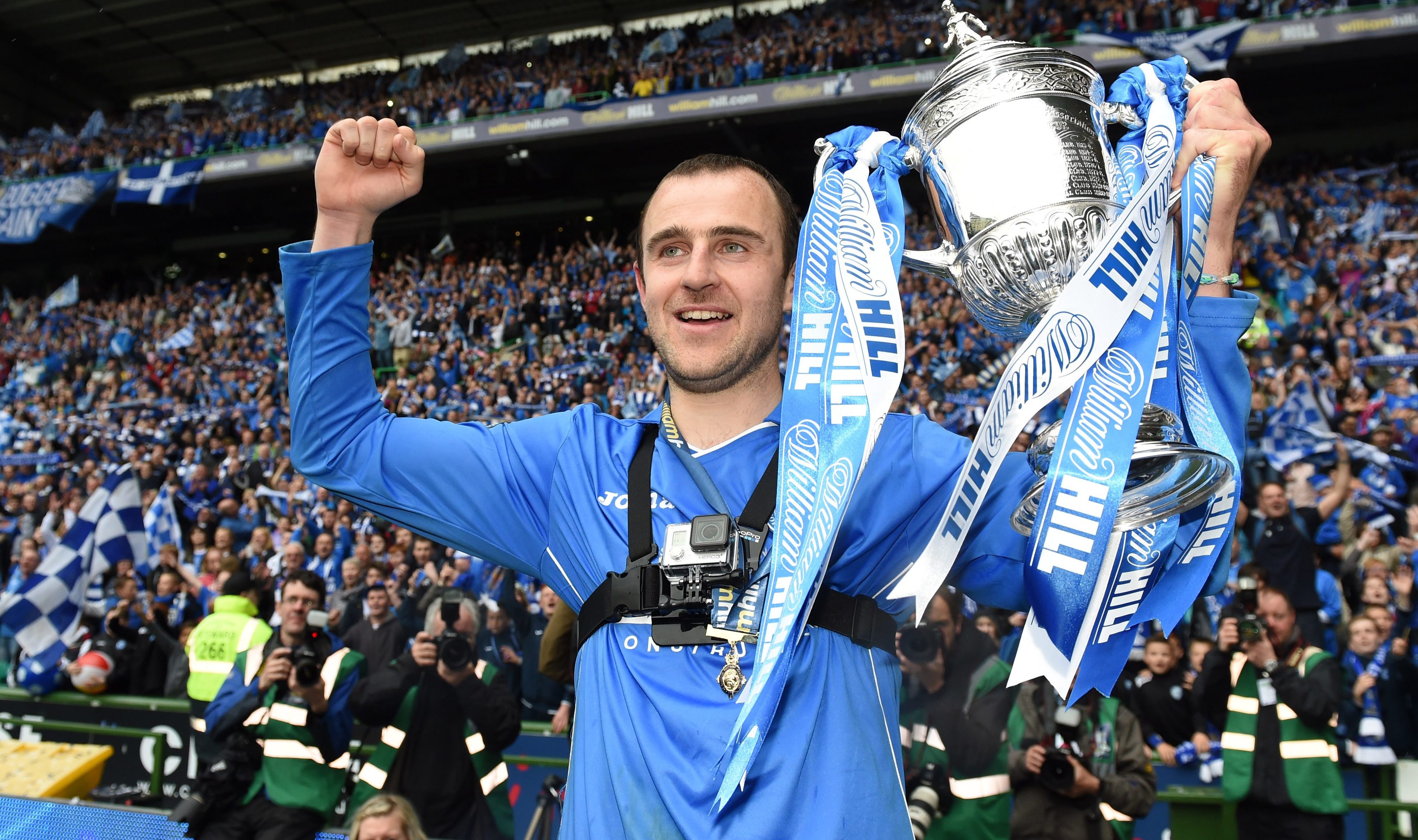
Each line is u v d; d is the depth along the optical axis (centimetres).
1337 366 985
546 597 665
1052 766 321
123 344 1828
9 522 1180
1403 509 740
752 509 103
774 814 90
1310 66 1647
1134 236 96
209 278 2350
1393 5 1392
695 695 96
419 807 381
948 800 330
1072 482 93
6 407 1741
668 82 1808
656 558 103
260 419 1483
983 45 107
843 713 97
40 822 331
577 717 104
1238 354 104
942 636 336
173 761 538
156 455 1316
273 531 1071
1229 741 384
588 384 1360
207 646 455
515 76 2028
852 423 95
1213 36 1438
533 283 1758
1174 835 400
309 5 2203
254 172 2005
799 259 105
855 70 1669
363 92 2186
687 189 112
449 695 388
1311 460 816
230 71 2536
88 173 2056
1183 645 543
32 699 631
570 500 112
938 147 106
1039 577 93
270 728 367
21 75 2458
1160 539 102
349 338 117
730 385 111
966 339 1184
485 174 2222
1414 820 378
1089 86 105
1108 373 95
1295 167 1636
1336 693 368
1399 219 1325
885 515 107
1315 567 627
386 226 2405
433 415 1402
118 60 2462
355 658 391
